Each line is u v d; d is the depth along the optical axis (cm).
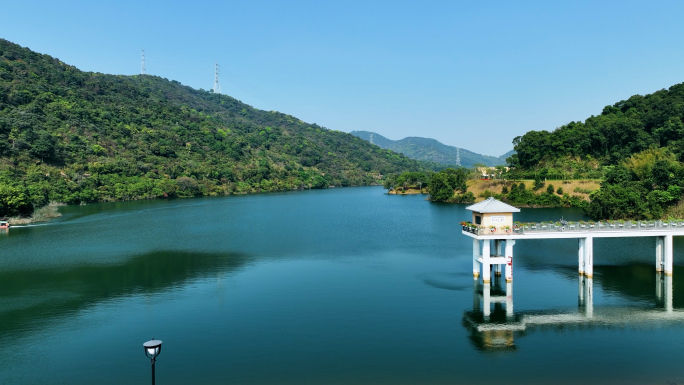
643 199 12550
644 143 19175
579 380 3750
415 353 4281
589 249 6650
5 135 19575
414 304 5747
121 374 3922
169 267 7900
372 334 4753
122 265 8075
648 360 4109
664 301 5772
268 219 14800
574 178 18800
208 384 3716
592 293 6141
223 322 5138
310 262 8250
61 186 18588
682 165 13588
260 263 8188
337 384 3694
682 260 7850
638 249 8862
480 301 5850
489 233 6269
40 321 5231
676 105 19475
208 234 11600
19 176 17675
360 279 6994
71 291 6444
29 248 9688
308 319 5216
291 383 3716
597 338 4612
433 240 10631
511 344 4481
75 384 3769
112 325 5084
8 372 3994
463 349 4362
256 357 4216
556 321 5106
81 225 13238
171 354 4303
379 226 13088
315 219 14825
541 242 9775
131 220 14400
